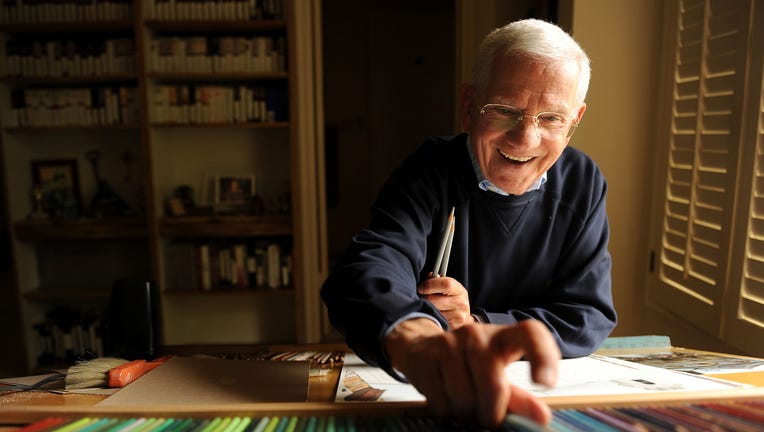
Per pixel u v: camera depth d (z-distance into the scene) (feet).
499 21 8.54
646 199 6.41
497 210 3.30
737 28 4.44
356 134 16.83
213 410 1.59
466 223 3.35
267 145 10.00
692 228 5.14
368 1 16.25
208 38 9.19
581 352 2.89
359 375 2.54
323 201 10.20
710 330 4.69
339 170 16.93
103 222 9.18
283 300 10.44
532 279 3.45
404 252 2.89
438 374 1.52
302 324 9.60
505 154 2.97
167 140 9.78
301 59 9.13
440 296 2.79
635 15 6.16
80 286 9.87
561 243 3.39
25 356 9.43
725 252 4.49
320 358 2.93
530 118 2.81
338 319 2.28
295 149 9.11
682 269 5.34
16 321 11.72
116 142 9.82
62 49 9.00
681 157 5.50
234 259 9.53
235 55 9.05
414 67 16.60
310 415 1.58
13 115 9.12
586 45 6.23
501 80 2.79
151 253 9.17
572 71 2.78
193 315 10.41
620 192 6.44
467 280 3.47
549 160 3.05
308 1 9.16
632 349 3.18
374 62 16.52
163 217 9.23
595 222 3.41
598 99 6.31
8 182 9.11
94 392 2.36
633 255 6.49
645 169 6.37
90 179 9.90
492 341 1.40
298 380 2.40
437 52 16.53
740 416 1.50
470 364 1.41
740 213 4.31
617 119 6.33
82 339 9.55
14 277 9.27
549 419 1.38
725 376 2.36
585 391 2.05
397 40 16.47
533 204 3.34
